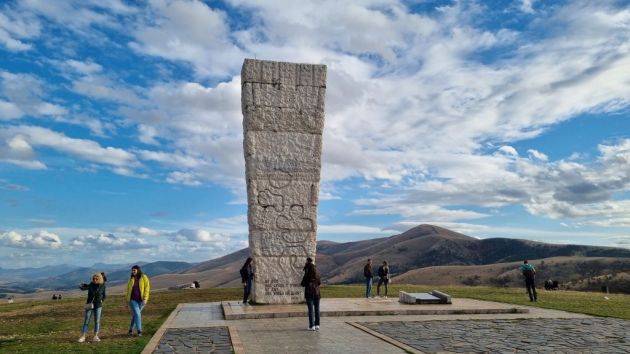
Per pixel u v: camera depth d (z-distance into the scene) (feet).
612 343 41.04
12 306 85.71
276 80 69.51
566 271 302.66
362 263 466.29
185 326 50.70
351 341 41.70
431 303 67.62
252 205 67.51
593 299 80.53
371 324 51.85
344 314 58.44
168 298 86.84
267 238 67.51
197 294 93.40
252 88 68.69
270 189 68.18
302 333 46.01
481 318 56.65
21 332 51.88
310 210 68.90
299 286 67.36
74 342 43.34
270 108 69.00
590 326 50.78
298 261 67.77
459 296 86.02
